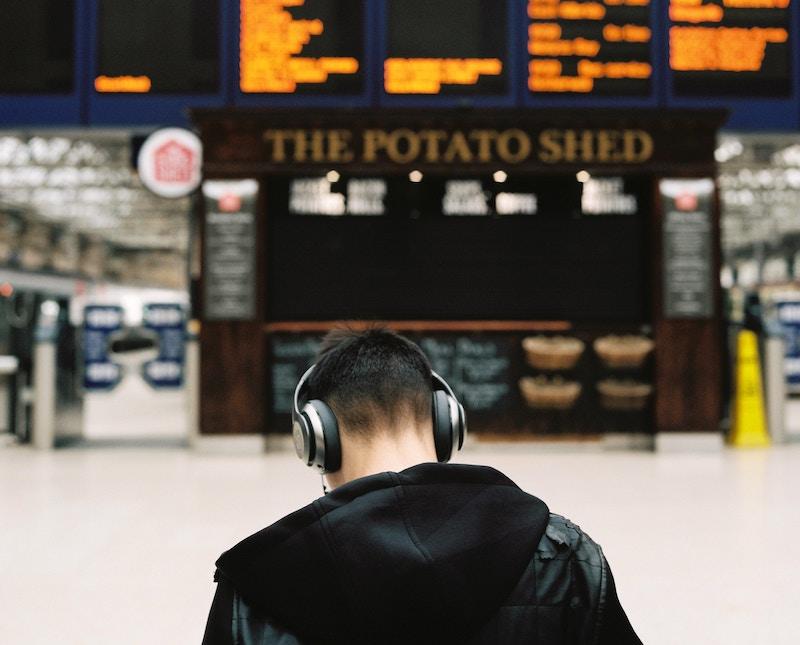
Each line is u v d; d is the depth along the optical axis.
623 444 8.37
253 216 8.18
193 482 6.35
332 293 8.45
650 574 3.70
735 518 4.89
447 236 8.48
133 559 3.97
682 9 8.68
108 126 8.71
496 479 0.84
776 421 8.88
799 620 3.08
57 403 8.87
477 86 8.55
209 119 8.17
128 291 36.84
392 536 0.75
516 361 8.34
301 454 0.94
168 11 8.67
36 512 5.14
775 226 27.50
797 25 8.77
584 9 8.60
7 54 8.73
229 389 8.13
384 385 0.89
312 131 8.22
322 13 8.54
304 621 0.72
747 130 8.77
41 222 26.59
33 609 3.22
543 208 8.51
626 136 8.24
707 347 8.19
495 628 0.75
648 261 8.47
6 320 9.95
